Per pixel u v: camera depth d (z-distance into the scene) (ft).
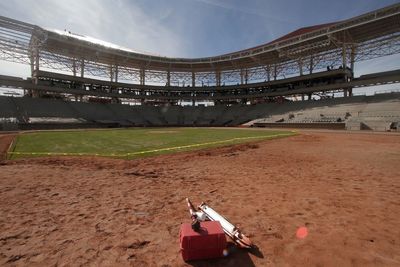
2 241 13.09
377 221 15.08
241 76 232.94
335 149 50.44
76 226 14.87
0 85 162.81
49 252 12.00
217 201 19.29
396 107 131.95
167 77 239.71
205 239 11.18
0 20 133.49
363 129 123.75
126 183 24.89
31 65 175.52
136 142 64.03
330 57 176.35
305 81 198.49
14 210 17.49
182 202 19.13
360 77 164.86
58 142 64.75
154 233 13.91
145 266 10.81
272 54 189.57
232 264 10.85
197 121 226.58
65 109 183.62
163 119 226.99
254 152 46.73
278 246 12.33
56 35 157.58
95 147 53.52
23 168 31.94
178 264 10.92
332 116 153.48
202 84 247.29
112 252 11.96
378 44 147.64
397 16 124.47
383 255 11.40
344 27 138.10
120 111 215.51
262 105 218.79
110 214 16.74
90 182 25.20
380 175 26.94
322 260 11.02
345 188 22.20
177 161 37.32
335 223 14.90
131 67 223.71
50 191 22.04
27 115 160.04
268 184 24.08
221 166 33.50
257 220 15.57
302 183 24.22
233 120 211.61
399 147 53.11
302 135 90.43
